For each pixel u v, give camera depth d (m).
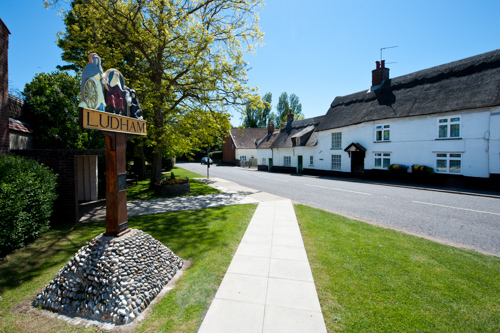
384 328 2.87
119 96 4.09
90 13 11.26
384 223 7.39
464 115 14.13
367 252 5.00
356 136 20.83
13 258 4.72
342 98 25.08
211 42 12.02
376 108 19.45
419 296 3.49
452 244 5.58
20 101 9.73
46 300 3.33
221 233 6.21
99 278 3.31
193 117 12.85
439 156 15.38
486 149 13.33
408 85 18.50
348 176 21.78
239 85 13.28
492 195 11.52
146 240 4.18
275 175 25.16
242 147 45.97
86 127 3.28
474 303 3.33
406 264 4.46
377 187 15.18
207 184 16.81
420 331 2.83
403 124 17.22
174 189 12.22
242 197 11.59
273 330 2.82
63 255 4.88
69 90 11.35
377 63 21.03
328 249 5.18
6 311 3.19
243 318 3.03
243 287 3.73
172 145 13.46
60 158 7.09
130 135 4.36
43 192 5.73
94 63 3.56
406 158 17.09
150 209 8.95
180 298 3.48
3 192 4.53
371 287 3.73
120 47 13.32
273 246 5.37
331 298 3.46
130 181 17.22
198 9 13.66
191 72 12.40
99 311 3.08
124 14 11.77
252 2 13.89
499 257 4.78
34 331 2.84
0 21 6.93
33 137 10.04
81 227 6.79
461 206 9.51
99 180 12.96
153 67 12.48
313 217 7.86
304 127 30.17
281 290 3.65
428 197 11.55
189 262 4.64
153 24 11.96
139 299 3.25
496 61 14.08
